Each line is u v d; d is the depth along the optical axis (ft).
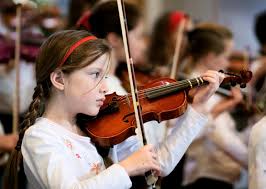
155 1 31.91
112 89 12.74
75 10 16.56
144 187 11.59
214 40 17.03
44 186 9.64
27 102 17.16
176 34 18.52
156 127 13.19
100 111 11.32
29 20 17.53
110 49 10.32
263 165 11.08
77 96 10.02
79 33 10.30
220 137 16.25
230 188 17.19
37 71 10.43
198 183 17.04
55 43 10.16
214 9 33.86
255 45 33.04
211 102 16.10
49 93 10.34
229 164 17.08
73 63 9.91
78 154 10.24
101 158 10.82
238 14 33.55
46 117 10.42
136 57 15.28
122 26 11.13
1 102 16.99
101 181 9.41
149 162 9.89
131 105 11.59
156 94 11.68
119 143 11.10
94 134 10.80
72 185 9.36
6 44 17.03
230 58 21.06
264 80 18.11
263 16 21.90
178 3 33.63
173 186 16.70
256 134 11.25
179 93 11.68
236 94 16.20
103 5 13.48
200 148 17.08
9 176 10.87
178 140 11.50
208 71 11.60
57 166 9.57
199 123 11.53
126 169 9.67
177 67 16.80
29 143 9.98
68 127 10.43
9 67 16.99
